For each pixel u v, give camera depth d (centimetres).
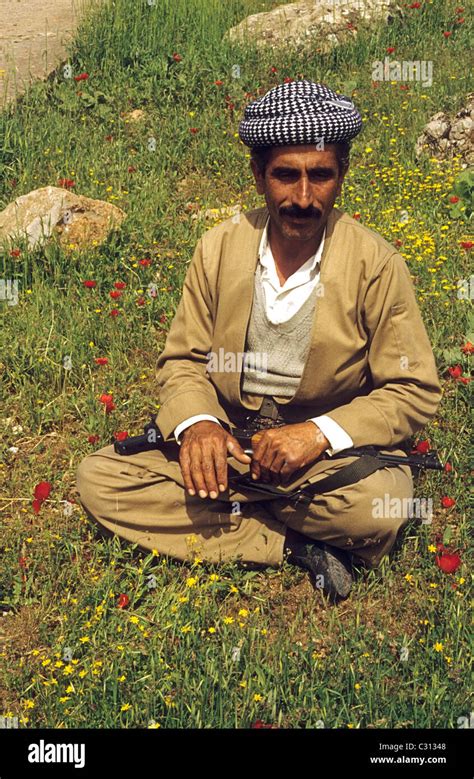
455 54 970
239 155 764
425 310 520
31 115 805
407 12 1039
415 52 975
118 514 363
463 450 417
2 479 424
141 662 323
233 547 365
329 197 334
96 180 700
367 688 306
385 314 346
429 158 735
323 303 344
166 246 606
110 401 436
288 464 333
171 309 537
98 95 850
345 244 346
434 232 618
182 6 1027
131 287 560
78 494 372
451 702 299
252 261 353
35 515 400
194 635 328
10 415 467
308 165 327
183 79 880
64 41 1012
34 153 736
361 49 966
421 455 362
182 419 351
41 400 467
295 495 351
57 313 534
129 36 950
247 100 859
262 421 364
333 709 304
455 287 534
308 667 320
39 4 1199
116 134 806
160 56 918
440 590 347
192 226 635
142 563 361
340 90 888
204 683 307
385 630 339
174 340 373
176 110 842
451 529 383
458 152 739
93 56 912
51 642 335
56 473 427
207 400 357
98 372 493
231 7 1112
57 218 589
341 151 337
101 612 339
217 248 362
